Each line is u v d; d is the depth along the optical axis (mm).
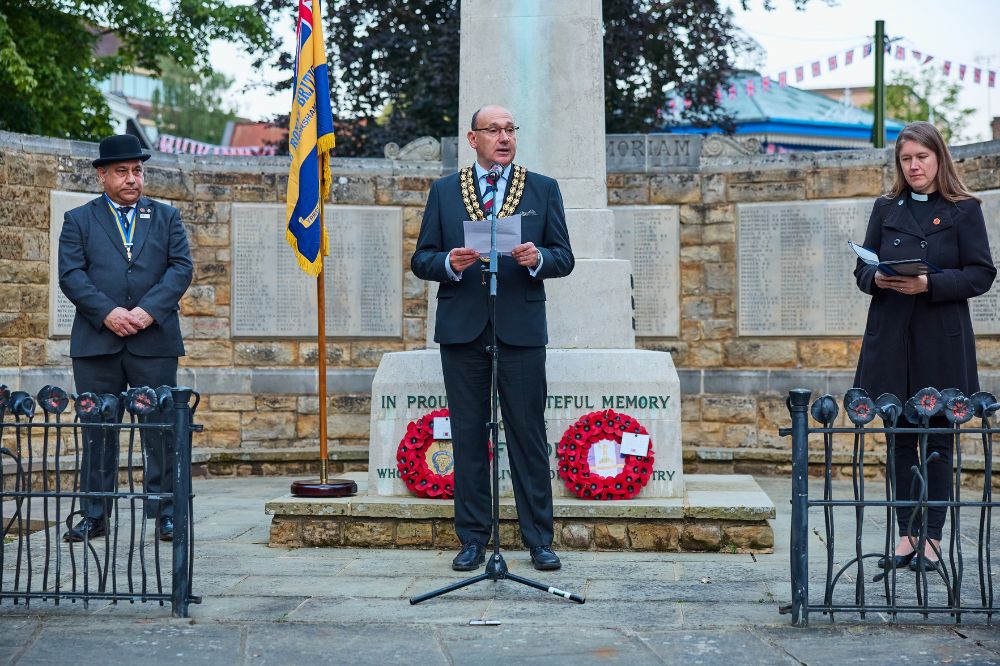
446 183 5062
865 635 3775
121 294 5875
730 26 17500
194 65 17328
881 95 15211
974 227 4680
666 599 4340
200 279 9969
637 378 5750
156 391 4160
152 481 5801
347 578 4781
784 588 4527
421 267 4922
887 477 4004
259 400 10055
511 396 4922
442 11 17281
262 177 10070
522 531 5000
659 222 10211
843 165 9797
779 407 9930
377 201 10258
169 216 6094
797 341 9969
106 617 4059
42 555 5363
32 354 9039
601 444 5641
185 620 4016
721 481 6422
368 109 17625
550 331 6004
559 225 4984
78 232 5938
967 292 4598
